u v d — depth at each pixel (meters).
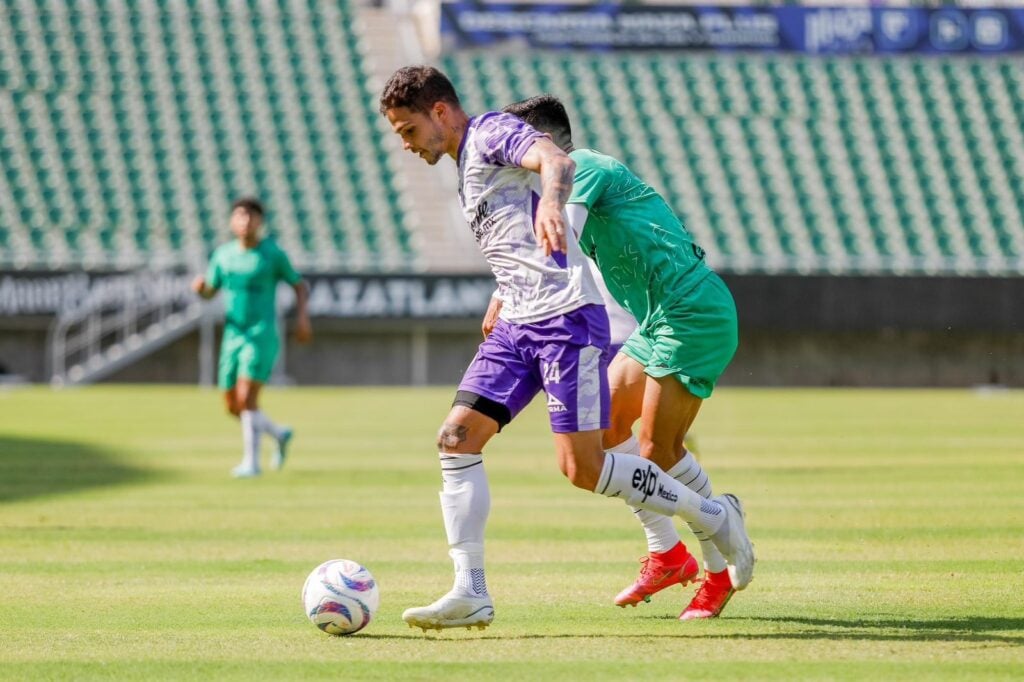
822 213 125.56
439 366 110.75
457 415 18.91
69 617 20.52
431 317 107.94
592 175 20.48
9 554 27.62
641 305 21.16
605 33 129.25
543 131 21.25
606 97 131.75
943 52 132.75
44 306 105.12
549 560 26.59
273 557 27.20
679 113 131.62
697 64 134.75
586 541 29.36
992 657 17.11
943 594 22.30
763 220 124.62
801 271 121.31
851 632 18.97
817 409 84.25
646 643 18.20
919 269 122.62
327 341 110.06
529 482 42.97
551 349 18.67
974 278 109.94
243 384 45.44
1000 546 28.09
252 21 132.50
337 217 119.06
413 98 18.69
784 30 131.12
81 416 74.69
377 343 110.50
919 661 16.84
